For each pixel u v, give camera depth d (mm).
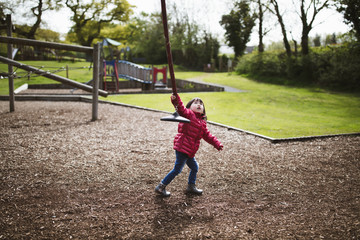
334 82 20656
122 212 3234
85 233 2787
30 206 3305
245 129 8094
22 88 18281
